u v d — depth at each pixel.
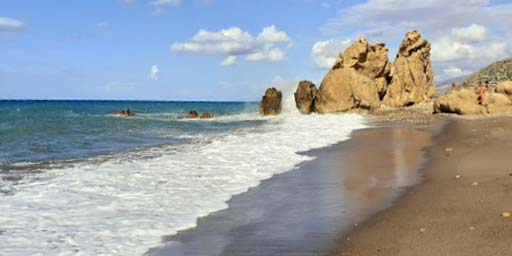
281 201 10.34
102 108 90.31
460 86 55.31
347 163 15.23
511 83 34.06
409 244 7.21
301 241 7.68
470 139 19.41
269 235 8.03
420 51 49.31
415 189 10.91
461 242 7.12
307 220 8.84
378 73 45.69
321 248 7.32
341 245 7.40
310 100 46.56
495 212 8.49
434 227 7.92
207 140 23.11
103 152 18.25
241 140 21.88
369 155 16.89
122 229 8.29
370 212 9.18
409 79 48.09
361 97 42.84
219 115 53.66
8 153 17.52
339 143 20.66
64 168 14.13
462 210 8.77
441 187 10.84
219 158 16.12
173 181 12.23
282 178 12.86
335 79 43.56
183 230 8.33
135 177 12.66
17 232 8.02
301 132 26.08
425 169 13.42
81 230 8.19
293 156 16.75
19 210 9.33
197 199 10.44
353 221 8.65
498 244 6.93
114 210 9.45
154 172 13.43
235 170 13.88
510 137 18.92
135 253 7.21
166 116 54.03
